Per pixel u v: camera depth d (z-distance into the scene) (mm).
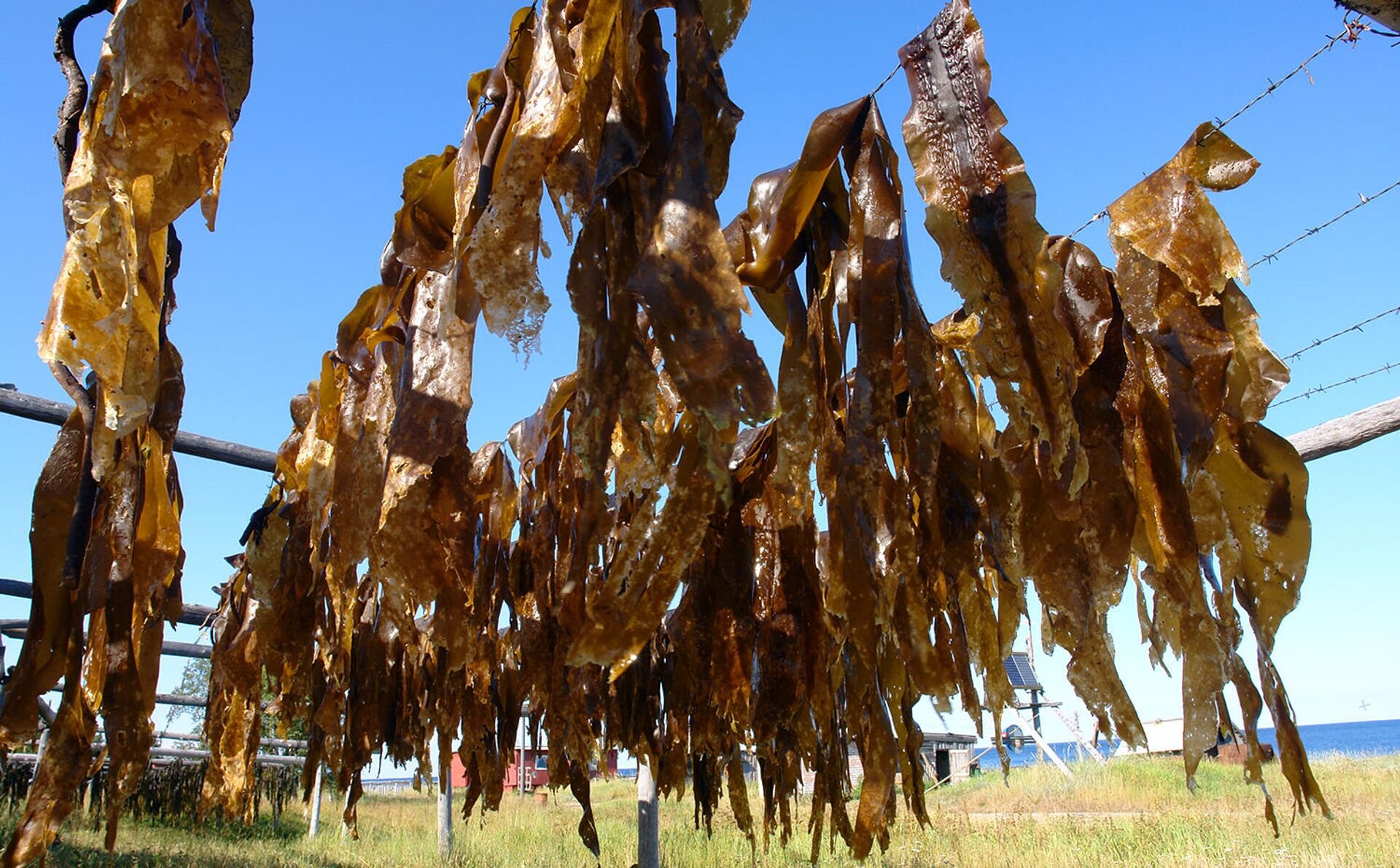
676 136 1567
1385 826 9766
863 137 1883
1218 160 2113
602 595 1484
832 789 2455
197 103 1562
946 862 8773
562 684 2619
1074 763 19719
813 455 1781
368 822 16078
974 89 1774
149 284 1647
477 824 14852
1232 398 2141
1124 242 2213
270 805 17797
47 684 1774
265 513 3129
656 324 1449
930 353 1817
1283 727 2027
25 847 1580
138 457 1850
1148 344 2227
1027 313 1687
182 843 10953
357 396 2400
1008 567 2080
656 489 1548
